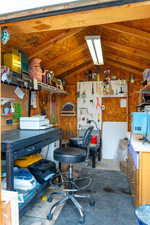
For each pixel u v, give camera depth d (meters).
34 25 1.38
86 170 3.87
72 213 2.19
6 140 1.75
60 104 5.27
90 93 5.04
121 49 3.60
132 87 4.86
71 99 5.24
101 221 2.04
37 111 3.80
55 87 3.98
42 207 2.31
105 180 3.29
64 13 1.18
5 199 1.49
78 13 1.18
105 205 2.40
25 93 3.22
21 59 2.72
